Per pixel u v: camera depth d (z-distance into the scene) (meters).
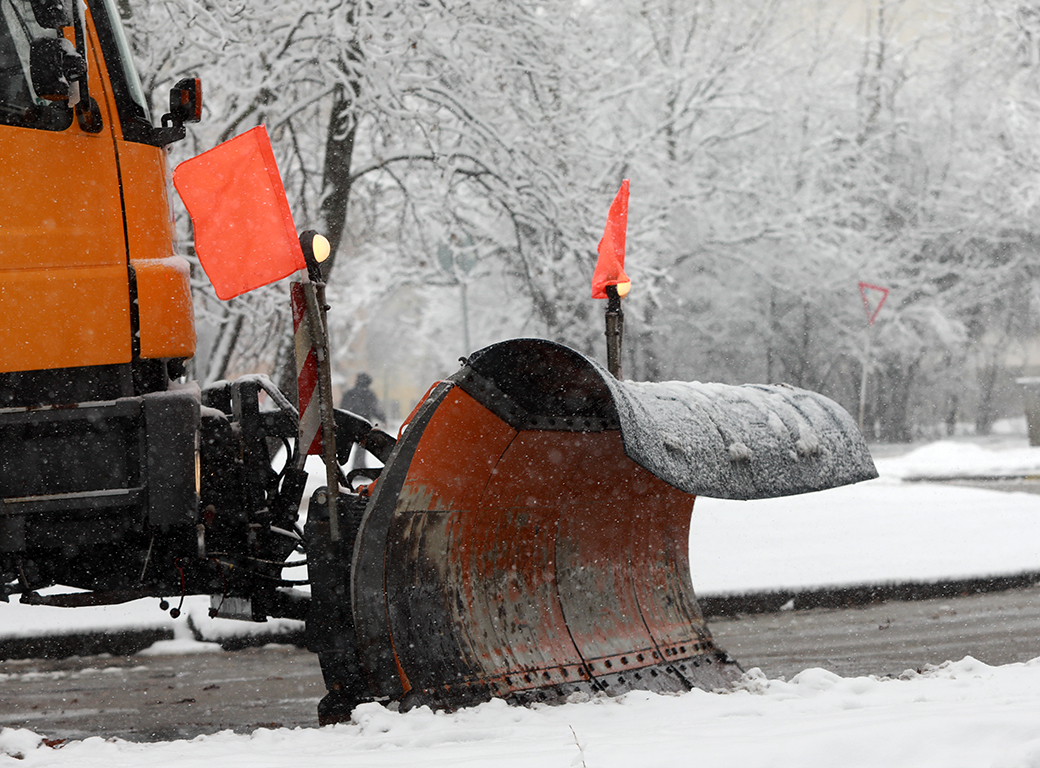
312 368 19.72
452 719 16.92
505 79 55.94
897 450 116.12
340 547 19.00
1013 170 113.19
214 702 23.89
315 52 51.06
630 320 96.06
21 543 18.00
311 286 19.67
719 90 87.88
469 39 54.34
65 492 18.12
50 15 17.45
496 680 19.02
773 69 101.69
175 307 19.09
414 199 58.31
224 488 21.48
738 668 22.97
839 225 104.31
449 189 56.03
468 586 19.59
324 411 19.42
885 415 134.38
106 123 18.95
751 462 19.30
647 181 68.00
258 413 22.39
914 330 122.56
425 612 18.73
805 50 107.94
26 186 18.12
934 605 33.81
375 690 18.05
